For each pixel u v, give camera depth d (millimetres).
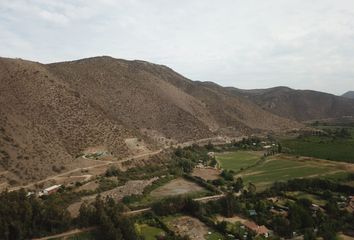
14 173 120688
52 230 90312
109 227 88750
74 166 141000
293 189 134125
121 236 87312
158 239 91812
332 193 129125
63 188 121125
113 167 146750
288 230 97875
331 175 154625
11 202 90125
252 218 108062
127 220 91500
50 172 131125
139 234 91062
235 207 110812
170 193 130625
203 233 97438
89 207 98750
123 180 139750
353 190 131125
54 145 145500
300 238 95562
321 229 97688
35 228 89125
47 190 117125
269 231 99188
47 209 92375
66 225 91750
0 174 117500
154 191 133625
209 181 146250
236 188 135250
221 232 98250
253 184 145000
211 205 112562
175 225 102188
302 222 101438
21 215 88750
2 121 137750
